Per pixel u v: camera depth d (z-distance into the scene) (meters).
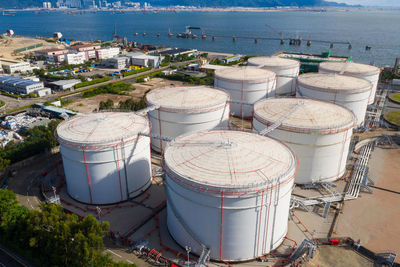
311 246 47.06
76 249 42.34
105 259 43.19
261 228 44.50
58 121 93.00
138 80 154.62
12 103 121.81
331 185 65.50
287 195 46.41
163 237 51.94
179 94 77.75
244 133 56.47
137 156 60.50
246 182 41.56
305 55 182.38
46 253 46.00
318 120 63.16
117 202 60.66
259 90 97.06
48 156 79.38
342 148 64.38
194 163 45.97
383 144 85.50
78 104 120.12
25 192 64.94
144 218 56.66
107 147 55.28
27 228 47.62
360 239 51.69
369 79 103.50
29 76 164.25
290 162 46.75
